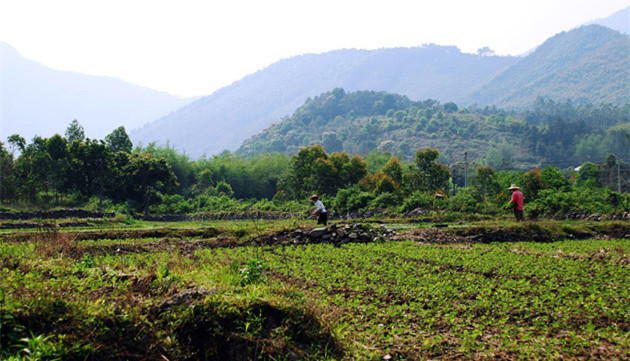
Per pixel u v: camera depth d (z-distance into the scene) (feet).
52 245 38.14
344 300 27.96
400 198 134.82
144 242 58.70
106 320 17.99
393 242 58.08
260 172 285.43
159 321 19.06
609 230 66.23
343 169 172.65
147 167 170.40
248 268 26.89
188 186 263.49
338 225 62.80
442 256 44.42
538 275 34.47
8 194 166.61
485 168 171.32
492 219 94.38
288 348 19.26
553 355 19.17
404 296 28.91
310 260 43.29
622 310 24.67
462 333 22.15
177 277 24.52
